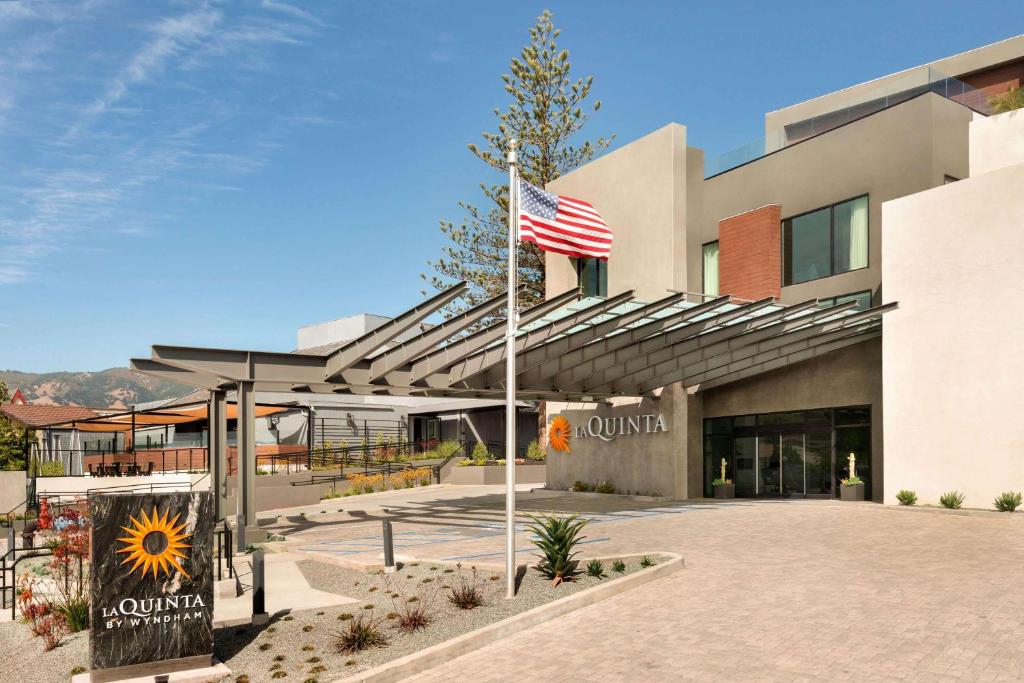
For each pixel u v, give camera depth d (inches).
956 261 805.9
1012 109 990.4
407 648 357.4
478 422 1905.8
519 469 1552.7
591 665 326.3
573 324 765.3
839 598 410.3
